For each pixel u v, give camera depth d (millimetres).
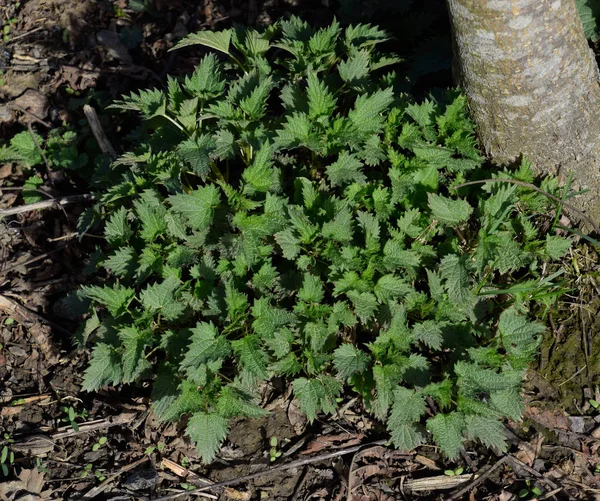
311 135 996
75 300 1040
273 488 953
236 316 934
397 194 985
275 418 998
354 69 1088
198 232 997
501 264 965
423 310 956
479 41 954
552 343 1017
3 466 983
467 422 929
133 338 933
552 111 990
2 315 1123
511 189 978
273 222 960
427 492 940
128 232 1002
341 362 925
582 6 1130
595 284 1039
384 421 975
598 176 1033
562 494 927
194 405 919
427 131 1021
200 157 975
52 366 1082
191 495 954
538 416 979
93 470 980
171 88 1070
